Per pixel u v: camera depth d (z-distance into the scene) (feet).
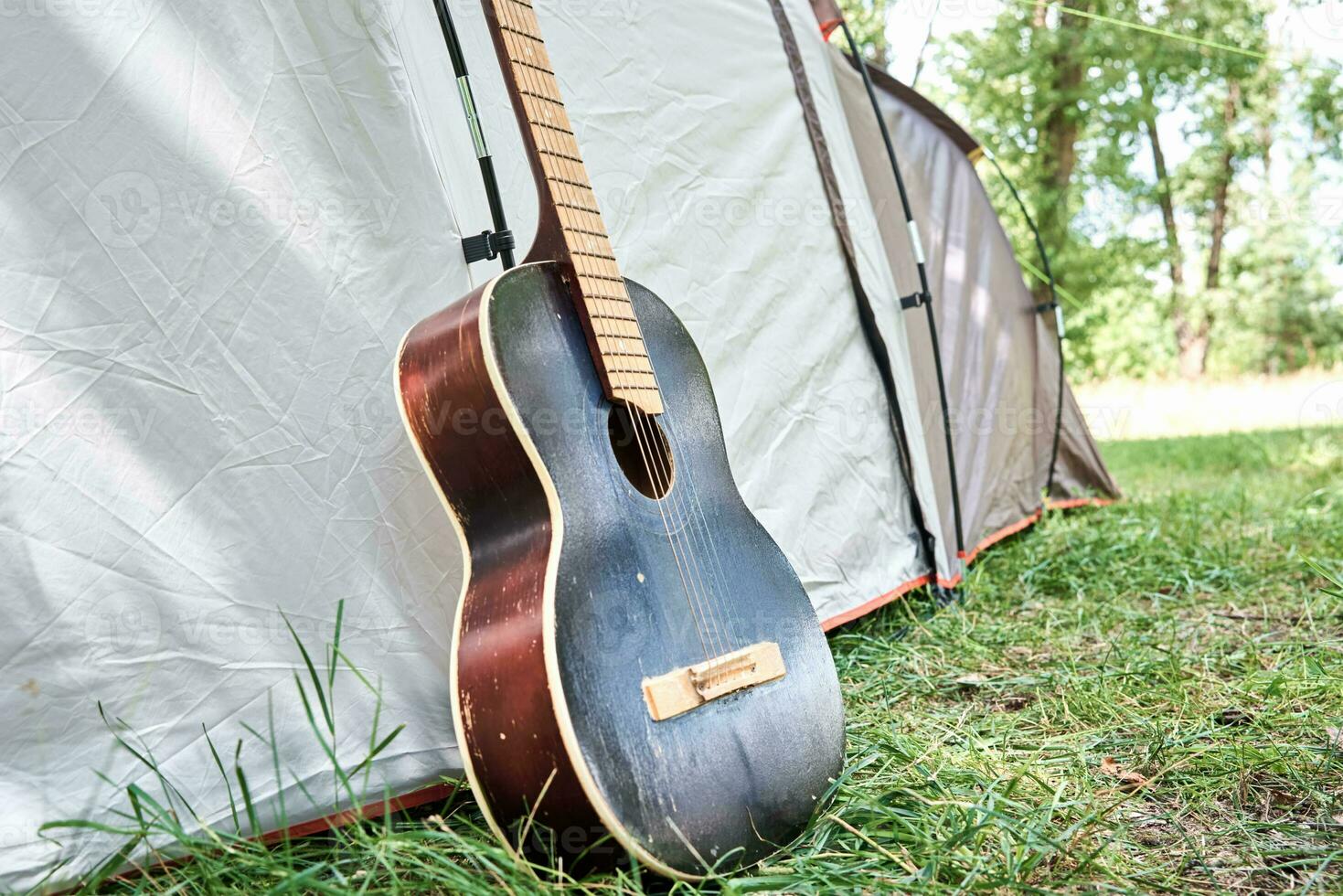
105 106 5.17
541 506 4.87
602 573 4.77
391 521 5.88
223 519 5.42
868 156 10.78
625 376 5.37
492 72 6.63
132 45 5.23
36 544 4.99
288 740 5.49
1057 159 40.93
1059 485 15.60
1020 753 6.33
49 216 5.06
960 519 10.97
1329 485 17.43
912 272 11.07
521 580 4.77
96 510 5.13
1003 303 14.25
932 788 5.71
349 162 5.77
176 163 5.34
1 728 4.88
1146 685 7.52
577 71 7.39
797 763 5.20
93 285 5.15
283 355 5.60
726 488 5.83
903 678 8.04
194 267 5.38
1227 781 5.82
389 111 5.84
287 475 5.60
